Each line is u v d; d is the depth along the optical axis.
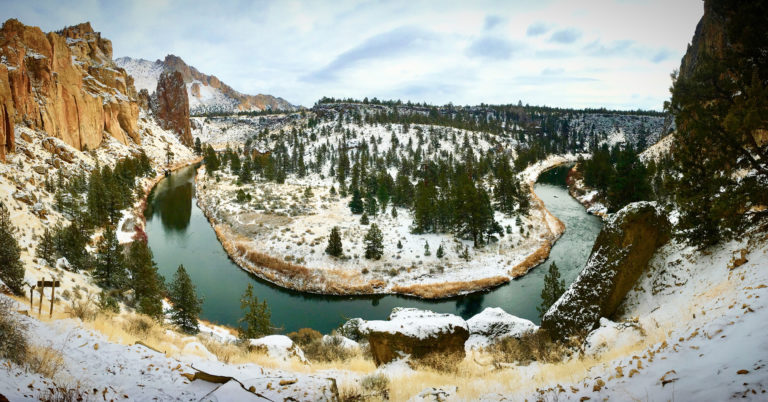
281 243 55.19
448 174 104.56
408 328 12.70
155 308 26.45
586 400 6.34
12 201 47.66
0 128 64.69
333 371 12.07
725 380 5.11
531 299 40.72
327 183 111.75
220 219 69.38
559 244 56.19
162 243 59.66
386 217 71.56
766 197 11.31
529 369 10.91
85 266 37.88
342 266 48.28
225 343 16.14
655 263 15.31
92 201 58.94
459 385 9.38
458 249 53.19
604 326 12.56
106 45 165.50
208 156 125.38
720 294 10.23
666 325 10.45
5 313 7.86
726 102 12.65
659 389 5.69
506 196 75.81
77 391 6.10
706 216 13.45
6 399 4.84
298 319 37.78
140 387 7.01
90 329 10.59
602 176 73.75
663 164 79.12
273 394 7.14
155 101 198.88
